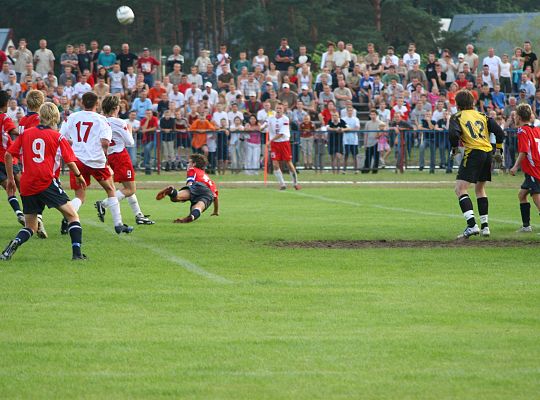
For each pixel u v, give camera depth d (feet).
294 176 182.09
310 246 94.99
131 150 210.38
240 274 77.20
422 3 492.95
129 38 401.70
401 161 214.69
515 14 446.19
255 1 437.17
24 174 81.87
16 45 433.07
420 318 60.18
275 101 215.72
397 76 239.30
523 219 106.83
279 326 57.98
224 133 211.00
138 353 51.55
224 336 55.42
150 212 133.69
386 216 127.34
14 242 82.53
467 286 71.56
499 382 46.29
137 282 73.10
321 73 238.07
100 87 220.02
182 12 429.38
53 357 50.75
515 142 210.18
